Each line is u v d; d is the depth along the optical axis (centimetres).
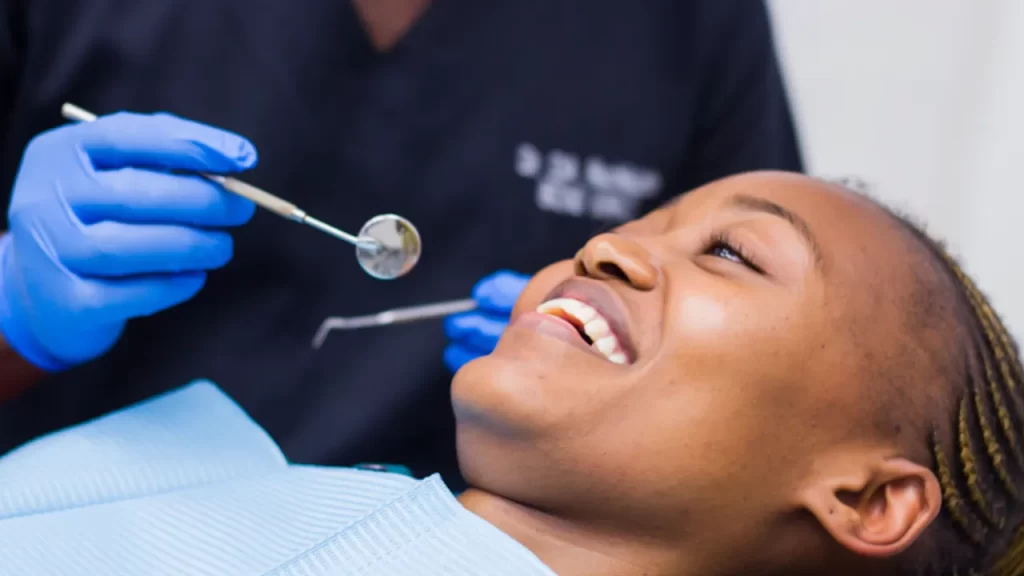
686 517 72
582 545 74
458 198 115
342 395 115
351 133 113
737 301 74
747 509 72
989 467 78
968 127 176
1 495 80
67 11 110
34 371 103
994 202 178
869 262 77
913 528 71
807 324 74
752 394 72
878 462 73
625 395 72
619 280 79
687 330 73
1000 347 82
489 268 117
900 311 76
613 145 118
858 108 179
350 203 114
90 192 92
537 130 116
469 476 77
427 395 116
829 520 72
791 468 72
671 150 121
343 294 115
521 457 74
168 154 93
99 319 93
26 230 94
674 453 71
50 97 112
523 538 74
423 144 114
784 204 81
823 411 73
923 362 75
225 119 112
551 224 117
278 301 114
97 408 114
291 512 77
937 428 75
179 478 86
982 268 180
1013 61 173
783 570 74
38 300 94
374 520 69
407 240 93
